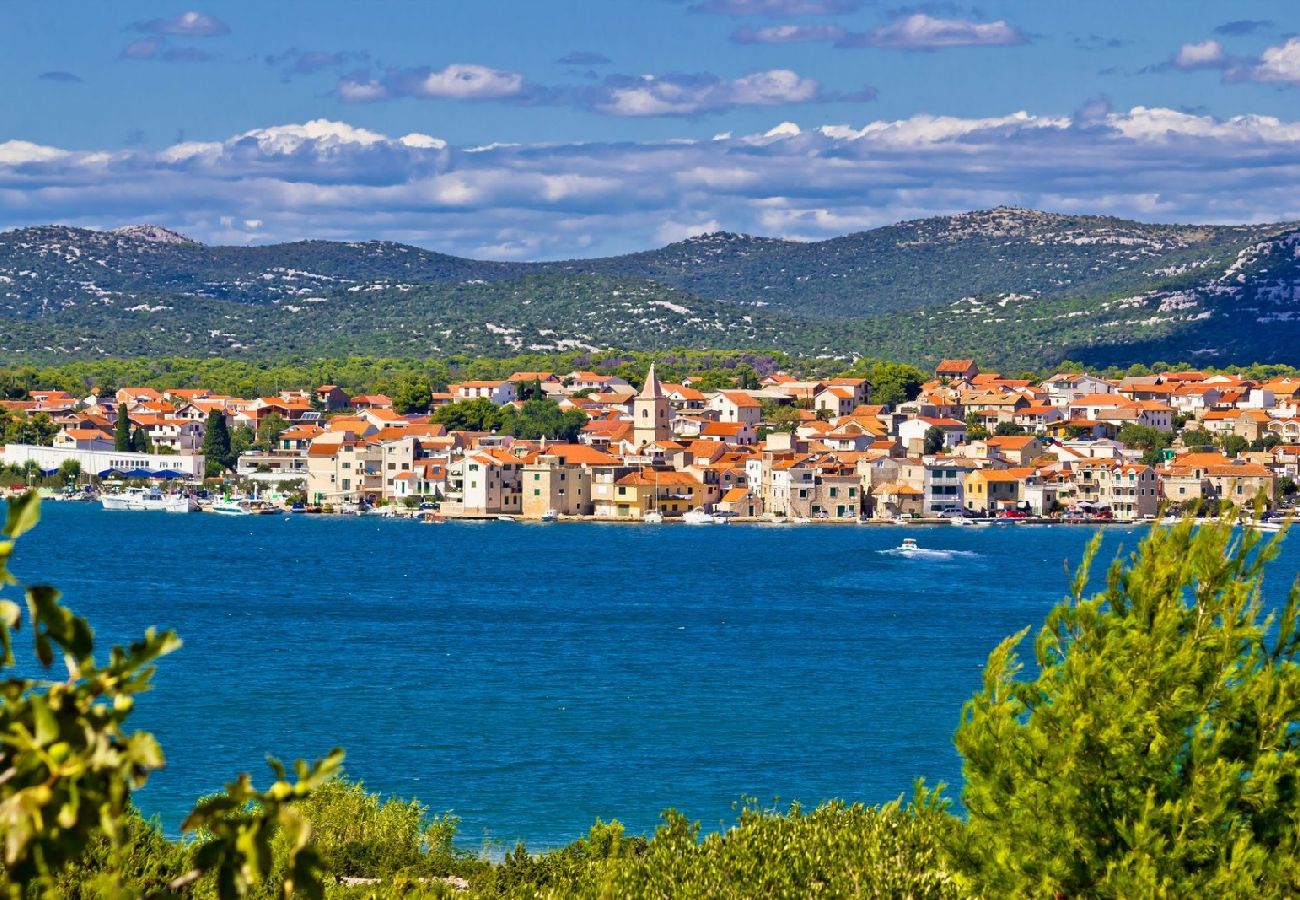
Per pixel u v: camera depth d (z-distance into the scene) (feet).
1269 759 294.46
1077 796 302.25
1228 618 309.83
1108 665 311.06
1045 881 299.99
